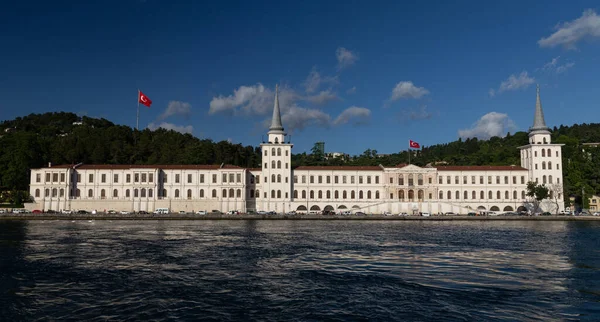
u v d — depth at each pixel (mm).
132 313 37781
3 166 162000
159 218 141875
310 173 167875
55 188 155125
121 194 158125
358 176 168125
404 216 146375
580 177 179875
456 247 75188
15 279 49906
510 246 76562
